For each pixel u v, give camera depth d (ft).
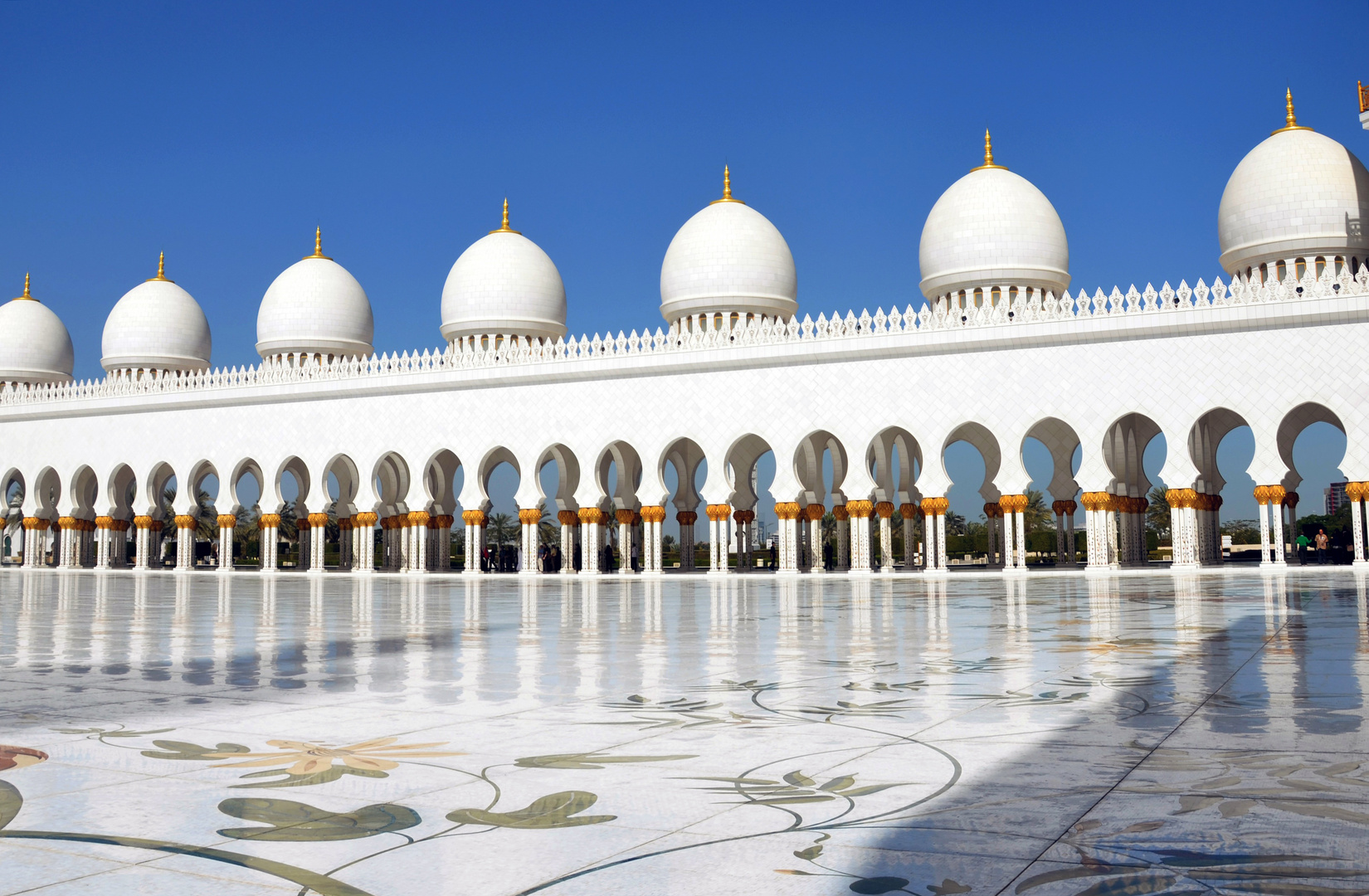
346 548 186.80
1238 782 15.94
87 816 14.56
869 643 39.75
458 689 27.37
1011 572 126.52
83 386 180.86
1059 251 145.89
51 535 211.41
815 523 143.23
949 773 16.84
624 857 12.71
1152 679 27.78
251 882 11.84
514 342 172.86
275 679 29.53
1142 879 11.74
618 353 145.48
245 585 116.67
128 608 68.39
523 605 71.26
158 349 199.31
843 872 12.09
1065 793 15.44
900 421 132.67
